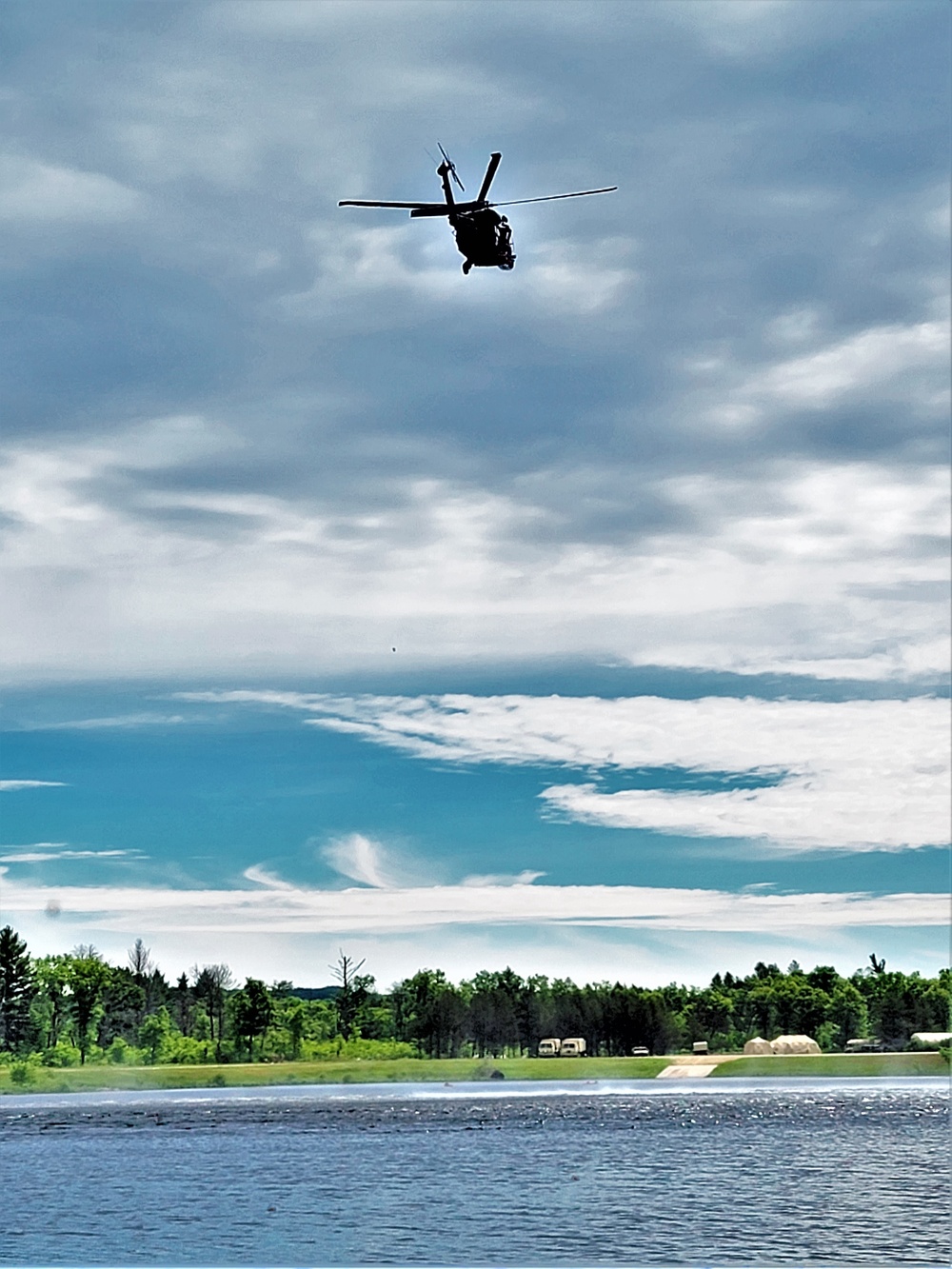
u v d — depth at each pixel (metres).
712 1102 124.06
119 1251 47.22
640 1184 62.91
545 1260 43.94
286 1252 46.66
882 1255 44.03
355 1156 79.06
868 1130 90.56
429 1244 47.41
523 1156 76.88
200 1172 72.44
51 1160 80.62
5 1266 44.31
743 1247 45.75
